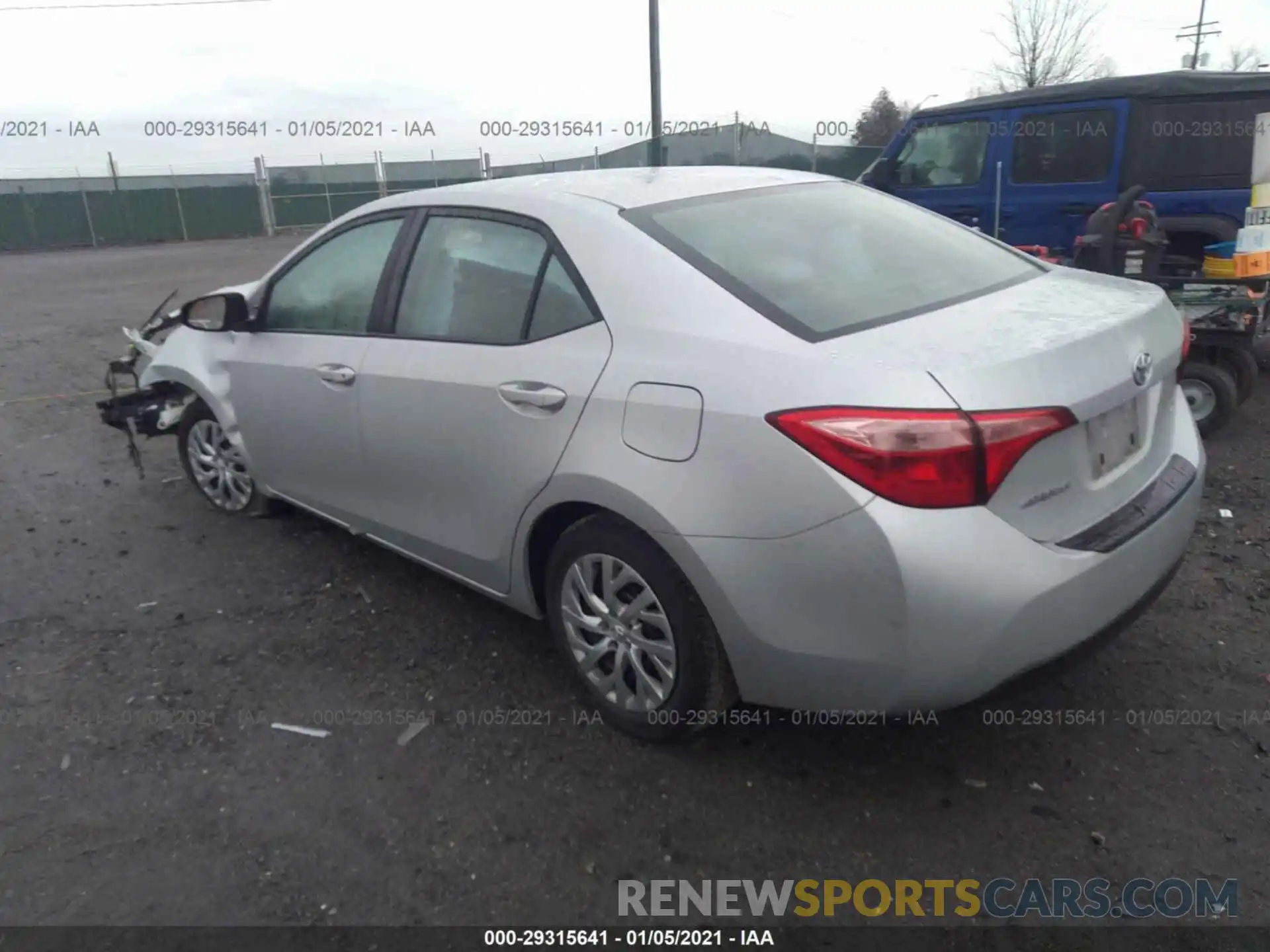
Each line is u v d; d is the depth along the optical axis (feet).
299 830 9.57
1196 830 9.09
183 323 15.07
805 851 9.08
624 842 9.27
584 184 11.85
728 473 8.75
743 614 8.89
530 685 11.85
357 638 13.12
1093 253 21.18
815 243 10.76
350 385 12.80
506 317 11.11
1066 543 8.61
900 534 7.96
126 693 12.07
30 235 115.14
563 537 10.62
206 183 123.85
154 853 9.32
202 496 18.43
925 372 8.12
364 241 13.21
